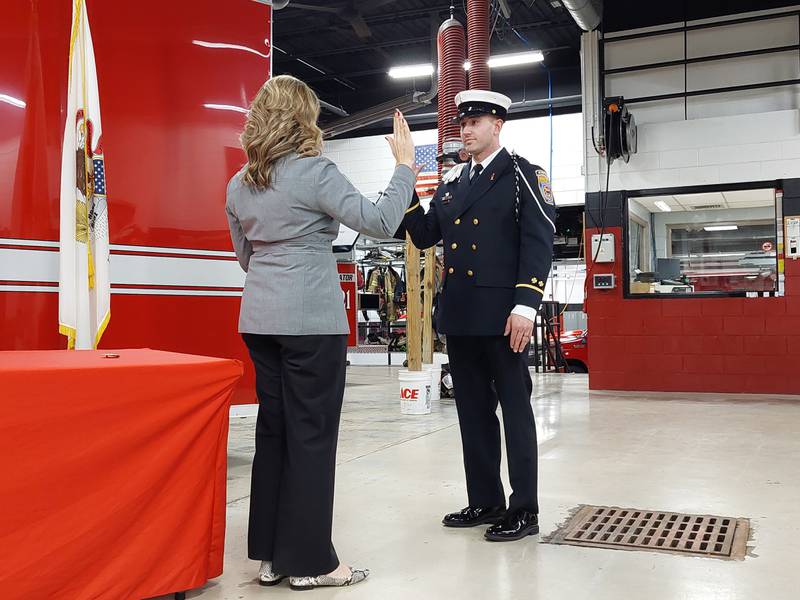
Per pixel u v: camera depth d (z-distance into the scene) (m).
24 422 1.66
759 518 2.72
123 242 3.37
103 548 1.77
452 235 2.54
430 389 6.51
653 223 8.12
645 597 1.94
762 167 7.36
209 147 3.63
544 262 2.40
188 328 3.57
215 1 3.68
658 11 7.86
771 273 7.67
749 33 7.60
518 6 11.18
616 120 7.28
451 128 6.76
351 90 15.03
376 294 14.73
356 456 4.03
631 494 3.10
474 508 2.65
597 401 6.75
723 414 5.76
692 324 7.55
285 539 1.98
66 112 3.17
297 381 1.99
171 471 1.88
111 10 3.35
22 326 3.05
